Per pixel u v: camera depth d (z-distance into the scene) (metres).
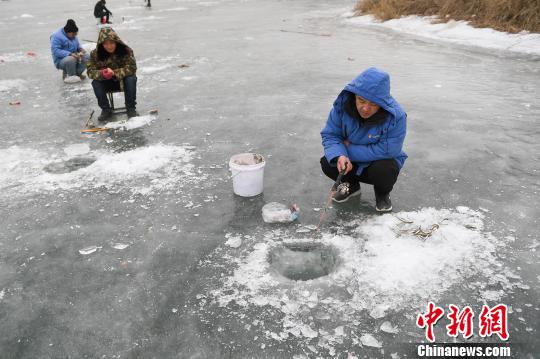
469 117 5.11
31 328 2.23
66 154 4.34
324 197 3.42
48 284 2.54
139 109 5.71
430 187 3.52
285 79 7.07
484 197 3.35
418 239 2.80
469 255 2.65
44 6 21.95
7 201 3.45
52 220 3.19
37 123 5.31
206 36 11.60
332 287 2.43
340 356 2.01
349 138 3.07
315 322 2.20
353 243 2.80
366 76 2.69
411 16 12.41
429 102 5.70
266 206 3.21
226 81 7.03
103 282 2.54
